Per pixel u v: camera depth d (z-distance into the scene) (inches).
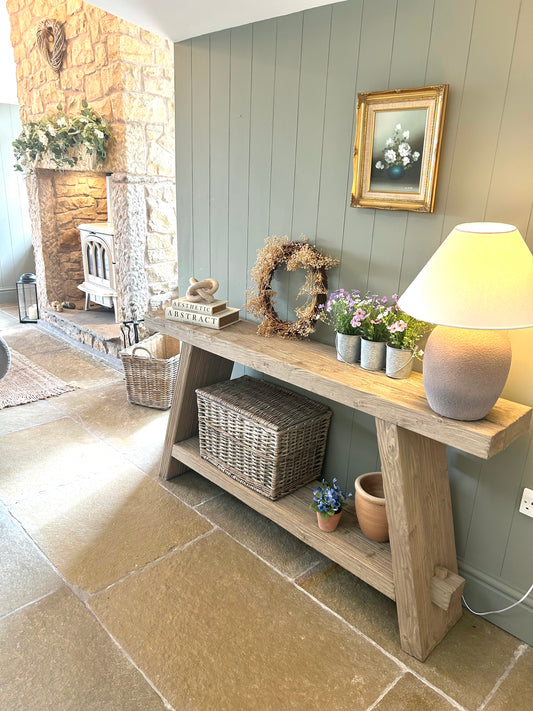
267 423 79.5
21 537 84.6
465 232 53.3
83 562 79.7
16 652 64.2
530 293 51.3
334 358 76.9
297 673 62.6
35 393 139.0
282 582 77.2
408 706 58.9
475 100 62.2
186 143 103.8
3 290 229.0
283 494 84.5
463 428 55.3
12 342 179.8
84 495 96.6
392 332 65.6
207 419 91.7
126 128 136.9
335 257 81.7
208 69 95.0
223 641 66.8
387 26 68.4
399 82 68.9
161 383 130.1
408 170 68.9
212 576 77.9
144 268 150.8
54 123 151.7
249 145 91.0
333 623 70.2
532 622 67.5
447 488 69.8
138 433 120.9
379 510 71.6
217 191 99.8
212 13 84.6
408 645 65.4
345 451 87.2
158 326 96.7
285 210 87.7
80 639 66.3
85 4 137.9
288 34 80.3
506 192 61.7
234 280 101.1
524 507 66.2
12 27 174.9
